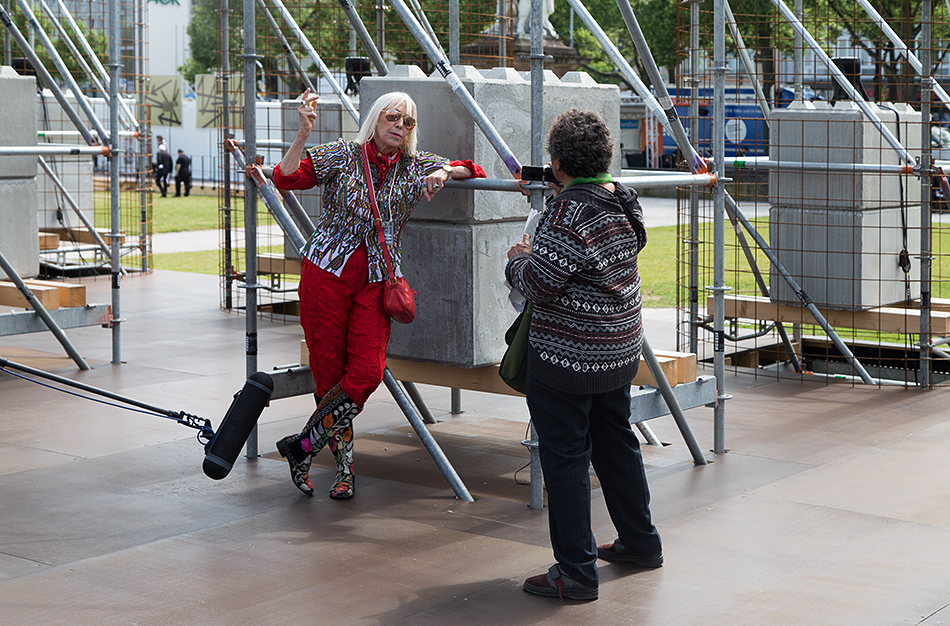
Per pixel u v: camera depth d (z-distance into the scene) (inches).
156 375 316.2
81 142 563.8
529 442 194.2
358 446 242.7
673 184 218.1
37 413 266.8
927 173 300.0
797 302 327.0
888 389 308.7
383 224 193.0
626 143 1352.1
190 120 1660.9
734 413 276.4
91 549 172.7
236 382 306.8
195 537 178.9
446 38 454.0
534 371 152.3
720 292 234.1
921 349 312.3
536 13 180.5
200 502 198.4
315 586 157.5
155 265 619.8
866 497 201.5
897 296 333.1
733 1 611.2
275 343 370.3
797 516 190.2
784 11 329.4
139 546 174.2
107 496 201.5
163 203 1195.3
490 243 210.7
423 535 181.3
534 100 183.0
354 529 184.1
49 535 179.5
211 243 763.4
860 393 302.7
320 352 198.2
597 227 147.3
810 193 324.8
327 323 195.2
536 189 182.4
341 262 193.0
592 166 150.5
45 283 334.0
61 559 168.1
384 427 261.1
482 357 211.9
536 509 196.2
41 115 552.4
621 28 1133.7
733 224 337.7
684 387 224.8
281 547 174.2
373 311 195.2
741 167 329.7
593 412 160.2
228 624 143.6
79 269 550.0
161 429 252.2
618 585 158.7
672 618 146.3
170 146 1684.3
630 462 161.9
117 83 328.5
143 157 586.9
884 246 326.3
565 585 151.8
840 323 324.8
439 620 145.6
